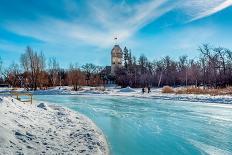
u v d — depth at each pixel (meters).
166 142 13.41
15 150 8.98
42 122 14.31
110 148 12.31
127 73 96.50
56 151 9.90
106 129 17.06
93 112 26.20
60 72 94.19
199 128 16.78
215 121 19.12
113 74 108.94
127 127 17.77
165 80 88.88
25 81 74.31
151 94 48.47
